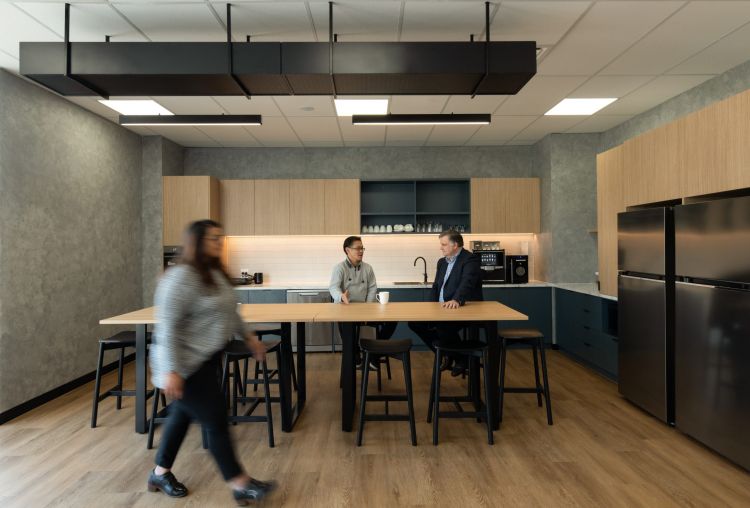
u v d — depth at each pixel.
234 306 2.29
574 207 5.95
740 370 2.63
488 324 3.29
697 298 2.97
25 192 3.89
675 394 3.22
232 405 3.77
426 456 2.90
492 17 2.99
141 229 5.82
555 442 3.09
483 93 3.29
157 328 2.10
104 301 5.02
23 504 2.35
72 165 4.50
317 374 4.95
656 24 3.06
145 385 3.35
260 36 3.26
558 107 4.82
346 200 6.27
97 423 3.52
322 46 2.91
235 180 6.25
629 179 4.10
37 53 2.87
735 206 2.66
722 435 2.76
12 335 3.71
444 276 4.17
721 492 2.43
